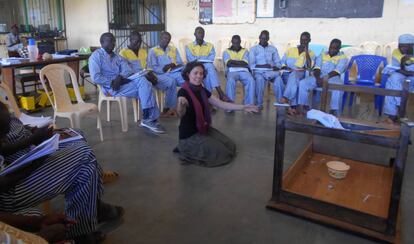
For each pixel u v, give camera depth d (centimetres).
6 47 625
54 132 190
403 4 549
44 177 159
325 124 218
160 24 780
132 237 194
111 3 754
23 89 464
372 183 237
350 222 200
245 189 250
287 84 447
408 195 241
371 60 462
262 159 303
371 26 580
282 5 646
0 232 95
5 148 163
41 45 554
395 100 393
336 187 231
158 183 258
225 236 196
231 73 463
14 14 846
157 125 376
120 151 320
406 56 423
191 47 487
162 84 427
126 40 761
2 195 148
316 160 273
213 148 288
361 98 529
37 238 103
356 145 331
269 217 214
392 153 311
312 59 474
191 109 291
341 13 598
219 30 725
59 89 331
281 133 209
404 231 200
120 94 373
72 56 494
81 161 172
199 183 258
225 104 300
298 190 226
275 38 669
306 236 196
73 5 823
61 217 137
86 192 173
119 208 216
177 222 209
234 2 693
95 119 421
